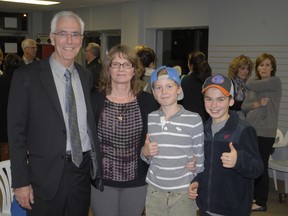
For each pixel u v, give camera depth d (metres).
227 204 2.25
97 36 9.59
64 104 2.26
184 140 2.27
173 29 7.76
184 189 2.29
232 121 2.27
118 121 2.43
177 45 7.84
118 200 2.52
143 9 7.95
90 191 2.48
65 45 2.22
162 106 2.34
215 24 6.34
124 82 2.43
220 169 2.26
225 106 2.27
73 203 2.33
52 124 2.21
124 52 2.41
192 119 2.29
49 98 2.21
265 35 5.63
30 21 10.91
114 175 2.45
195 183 2.27
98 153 2.39
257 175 2.18
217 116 2.28
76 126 2.28
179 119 2.29
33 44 6.30
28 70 2.24
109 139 2.44
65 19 2.24
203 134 2.31
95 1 8.14
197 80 3.89
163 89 2.28
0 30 10.62
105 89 2.49
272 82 3.98
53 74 2.27
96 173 2.38
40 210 2.29
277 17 5.47
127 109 2.45
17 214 2.58
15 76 2.22
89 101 2.37
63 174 2.26
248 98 4.10
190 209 2.32
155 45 8.11
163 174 2.30
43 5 9.11
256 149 2.24
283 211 4.34
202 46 7.38
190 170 2.28
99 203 2.49
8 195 2.96
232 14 6.05
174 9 7.37
